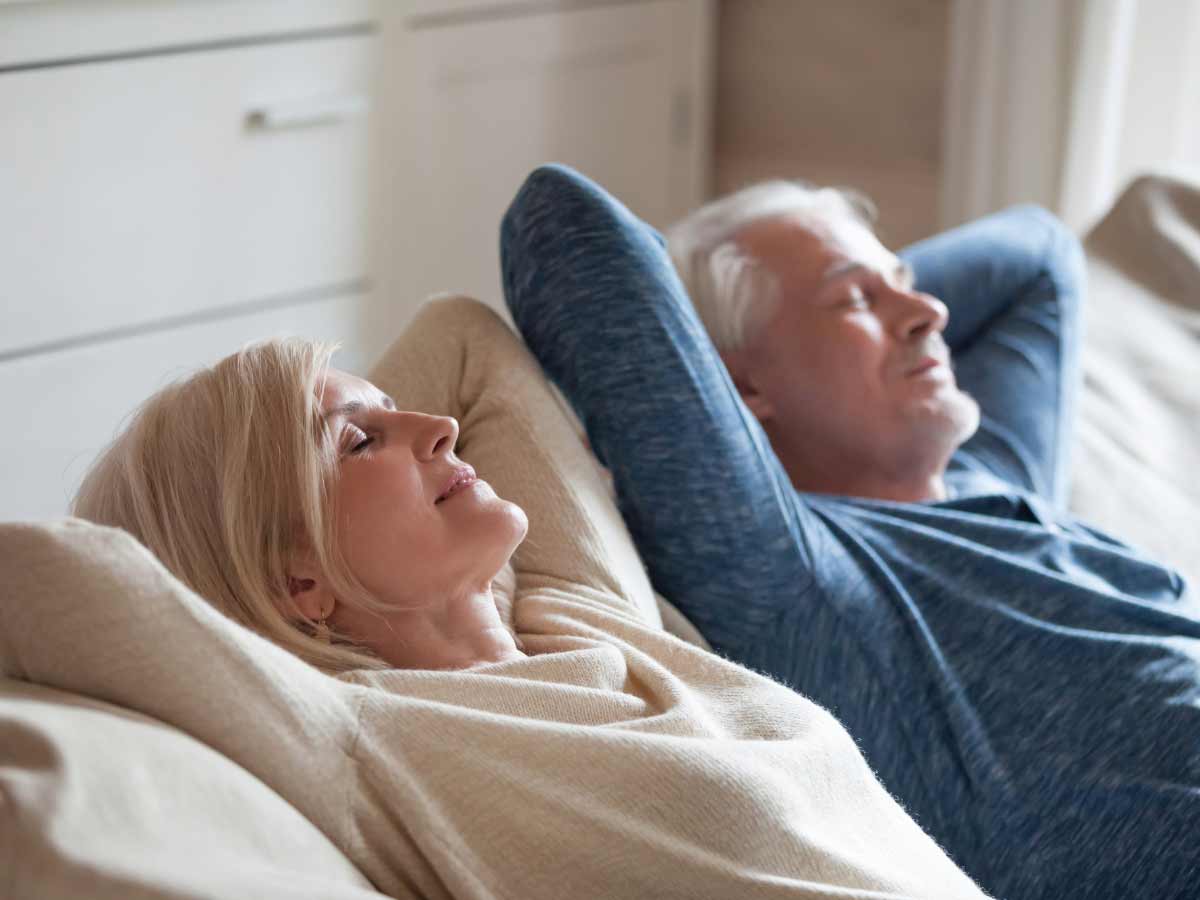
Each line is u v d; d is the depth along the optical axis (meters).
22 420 1.97
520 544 1.14
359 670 0.88
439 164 2.54
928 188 2.82
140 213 2.05
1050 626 1.21
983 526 1.35
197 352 2.19
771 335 1.54
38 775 0.65
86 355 2.03
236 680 0.75
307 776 0.76
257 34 2.14
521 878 0.80
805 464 1.56
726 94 3.10
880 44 2.81
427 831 0.78
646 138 2.97
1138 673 1.18
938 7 2.70
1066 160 2.47
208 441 0.94
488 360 1.24
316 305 2.36
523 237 1.25
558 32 2.70
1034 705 1.18
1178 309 1.88
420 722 0.81
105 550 0.74
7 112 1.86
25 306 1.95
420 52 2.43
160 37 2.01
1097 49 2.40
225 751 0.75
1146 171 2.01
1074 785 1.14
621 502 1.26
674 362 1.20
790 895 0.80
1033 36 2.46
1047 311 1.73
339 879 0.73
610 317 1.20
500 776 0.81
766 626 1.23
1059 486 1.64
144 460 0.95
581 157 2.84
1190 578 1.53
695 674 1.01
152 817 0.66
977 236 1.76
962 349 1.74
